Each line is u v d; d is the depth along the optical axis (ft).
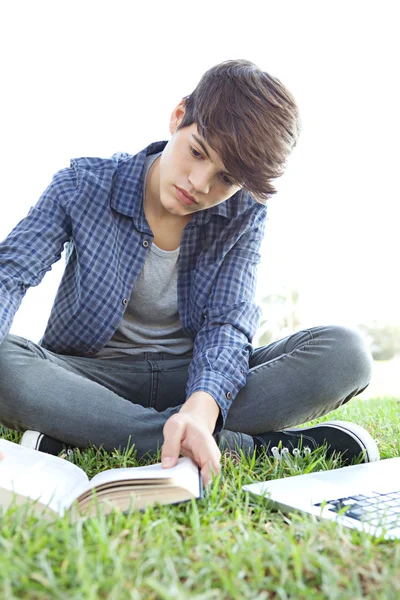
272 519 3.10
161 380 5.16
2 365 4.26
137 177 5.04
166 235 5.15
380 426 6.11
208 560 2.49
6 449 3.52
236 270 5.19
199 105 4.24
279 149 4.24
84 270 4.89
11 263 4.49
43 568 2.31
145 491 3.04
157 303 5.27
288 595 2.32
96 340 5.03
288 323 86.43
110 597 2.15
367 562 2.53
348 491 3.43
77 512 2.93
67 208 4.85
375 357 95.40
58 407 4.22
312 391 4.65
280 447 4.50
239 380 4.46
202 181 4.29
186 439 3.58
